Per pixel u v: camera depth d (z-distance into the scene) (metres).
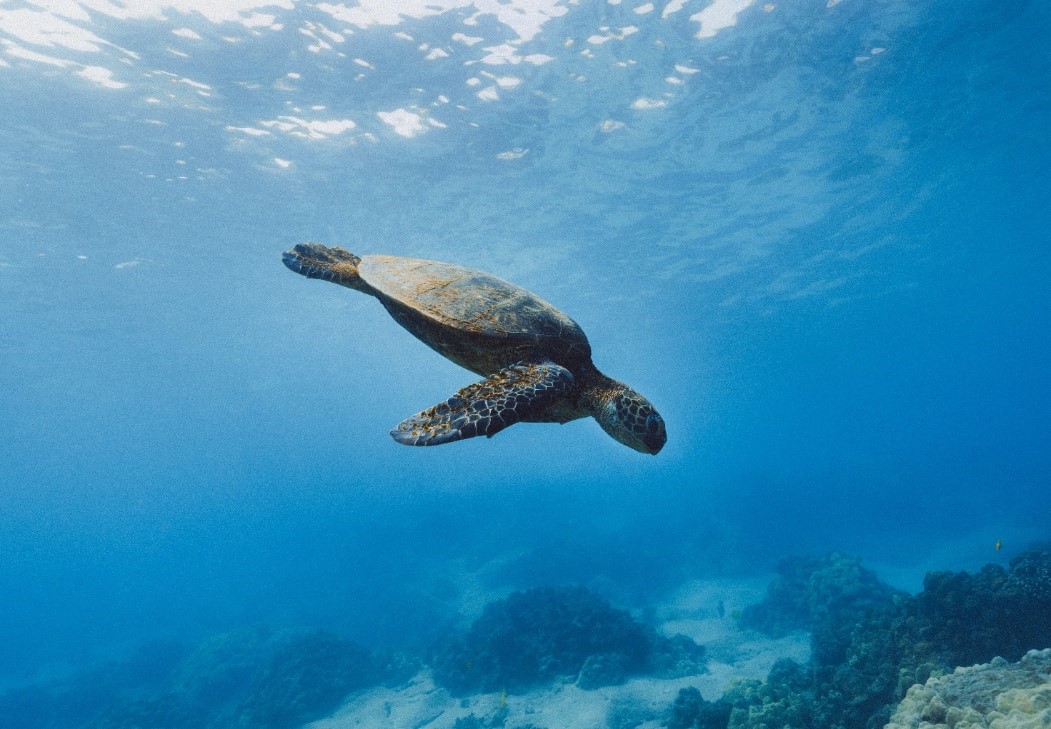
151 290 30.64
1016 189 29.48
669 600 25.73
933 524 33.00
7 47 13.38
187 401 67.12
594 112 17.88
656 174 22.22
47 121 16.03
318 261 5.04
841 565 20.33
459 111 17.31
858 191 26.11
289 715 17.62
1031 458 51.94
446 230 26.19
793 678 12.48
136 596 52.47
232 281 30.88
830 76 17.17
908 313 56.06
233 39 13.79
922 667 9.56
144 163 18.59
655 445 3.46
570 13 13.80
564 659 17.09
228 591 44.78
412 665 20.06
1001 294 56.06
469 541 42.62
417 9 13.38
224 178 20.02
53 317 32.38
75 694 24.97
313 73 15.19
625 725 13.61
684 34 14.76
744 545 31.17
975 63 17.58
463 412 2.92
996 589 10.82
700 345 59.44
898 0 14.33
